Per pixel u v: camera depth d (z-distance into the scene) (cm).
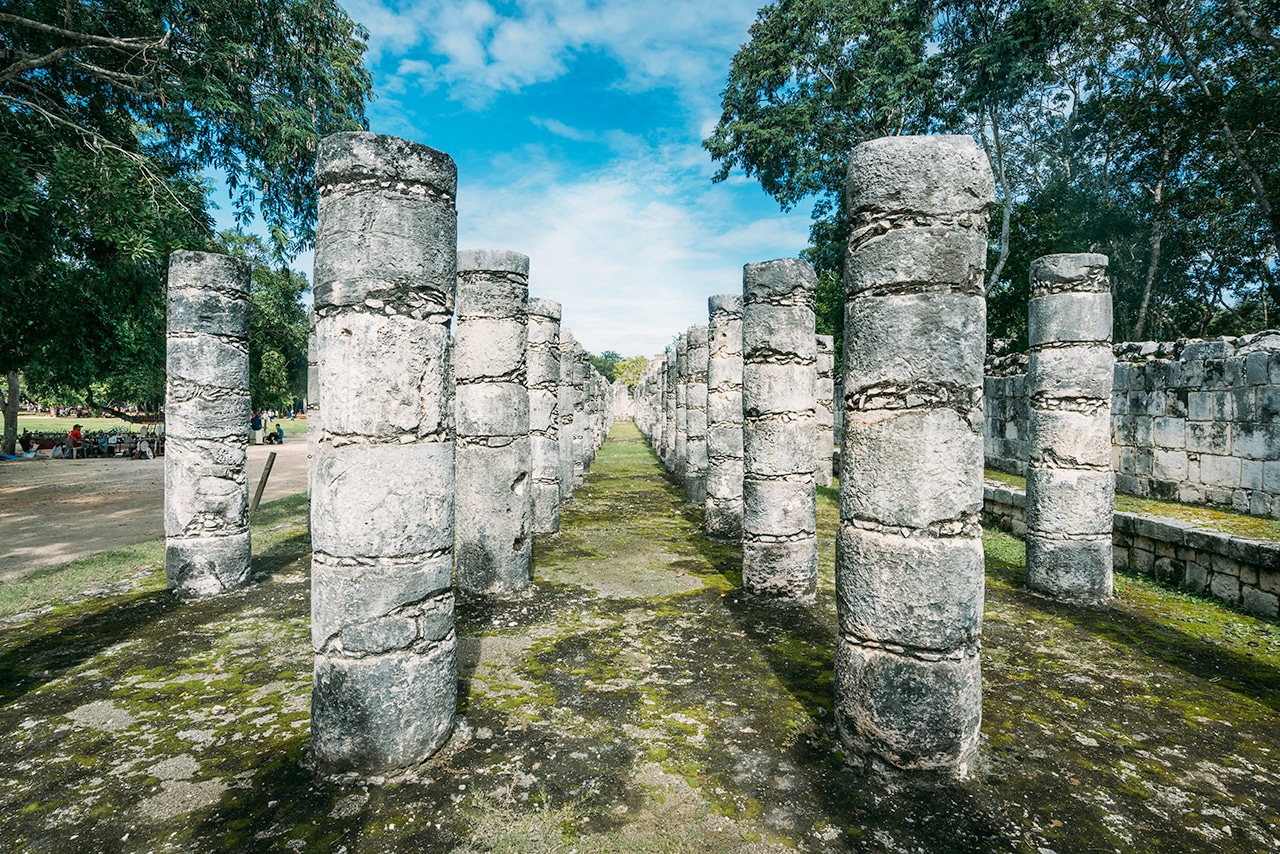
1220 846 297
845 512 396
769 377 660
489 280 661
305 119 1044
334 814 319
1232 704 433
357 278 359
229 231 2161
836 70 1795
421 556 366
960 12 1634
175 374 660
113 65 1020
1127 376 1020
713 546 897
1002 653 518
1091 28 1584
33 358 1190
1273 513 788
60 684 461
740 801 330
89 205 854
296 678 471
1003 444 1323
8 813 320
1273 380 789
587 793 334
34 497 1254
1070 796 334
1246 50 1384
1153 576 715
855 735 369
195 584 657
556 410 986
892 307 377
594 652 520
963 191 374
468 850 293
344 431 357
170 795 334
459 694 445
